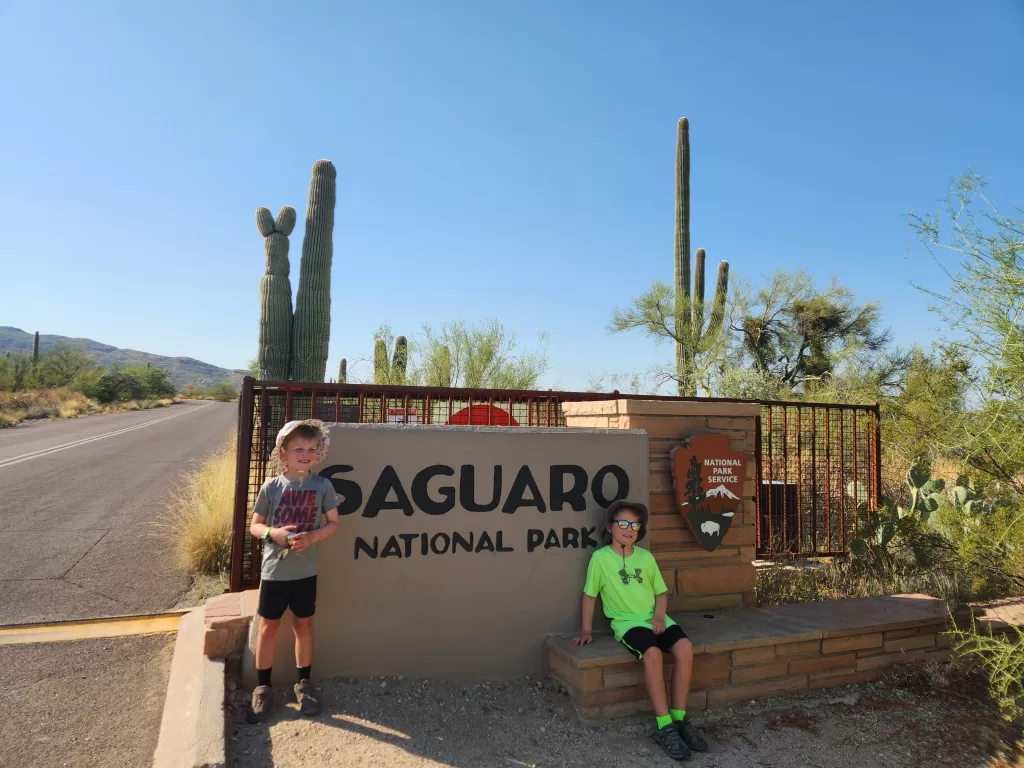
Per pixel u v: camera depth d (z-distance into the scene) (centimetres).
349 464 381
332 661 372
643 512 390
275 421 517
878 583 576
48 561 613
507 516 405
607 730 351
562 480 418
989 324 345
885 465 747
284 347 1175
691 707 378
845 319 1809
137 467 1298
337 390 489
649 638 361
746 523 483
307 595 348
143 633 448
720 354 1330
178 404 5581
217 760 283
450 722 345
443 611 390
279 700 354
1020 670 371
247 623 388
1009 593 532
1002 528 404
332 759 303
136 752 308
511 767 308
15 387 4322
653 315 1450
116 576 572
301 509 347
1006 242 336
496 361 1169
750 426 489
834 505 707
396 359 1171
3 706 346
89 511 847
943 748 346
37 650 417
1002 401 351
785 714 381
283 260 1191
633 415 452
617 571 388
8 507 862
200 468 1294
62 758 301
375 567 381
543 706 370
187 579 567
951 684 426
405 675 382
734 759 331
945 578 557
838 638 418
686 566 462
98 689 369
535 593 406
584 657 358
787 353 1786
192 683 358
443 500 395
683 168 1459
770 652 400
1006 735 361
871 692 412
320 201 1186
